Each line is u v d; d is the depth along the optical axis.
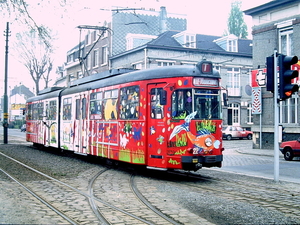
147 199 7.63
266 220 6.03
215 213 6.48
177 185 9.45
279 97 10.16
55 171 12.08
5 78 25.67
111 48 38.75
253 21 23.73
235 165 14.47
